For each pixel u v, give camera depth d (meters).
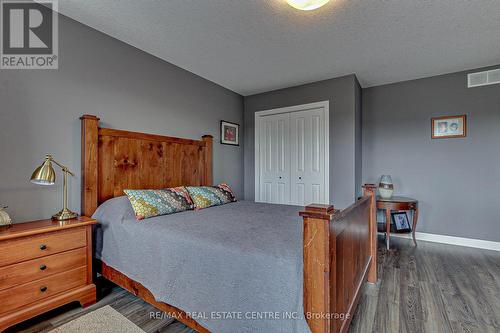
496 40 2.47
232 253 1.28
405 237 3.70
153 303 1.64
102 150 2.32
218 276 1.31
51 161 1.93
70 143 2.14
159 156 2.84
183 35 2.40
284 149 3.98
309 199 3.73
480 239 3.23
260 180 4.20
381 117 3.85
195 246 1.43
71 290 1.77
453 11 2.00
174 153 3.02
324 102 3.59
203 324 1.33
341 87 3.46
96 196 2.23
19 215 1.86
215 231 1.62
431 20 2.12
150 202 2.15
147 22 2.19
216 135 3.75
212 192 2.81
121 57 2.52
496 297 2.00
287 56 2.85
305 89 3.75
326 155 3.56
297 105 3.82
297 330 1.04
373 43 2.54
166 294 1.52
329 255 1.03
